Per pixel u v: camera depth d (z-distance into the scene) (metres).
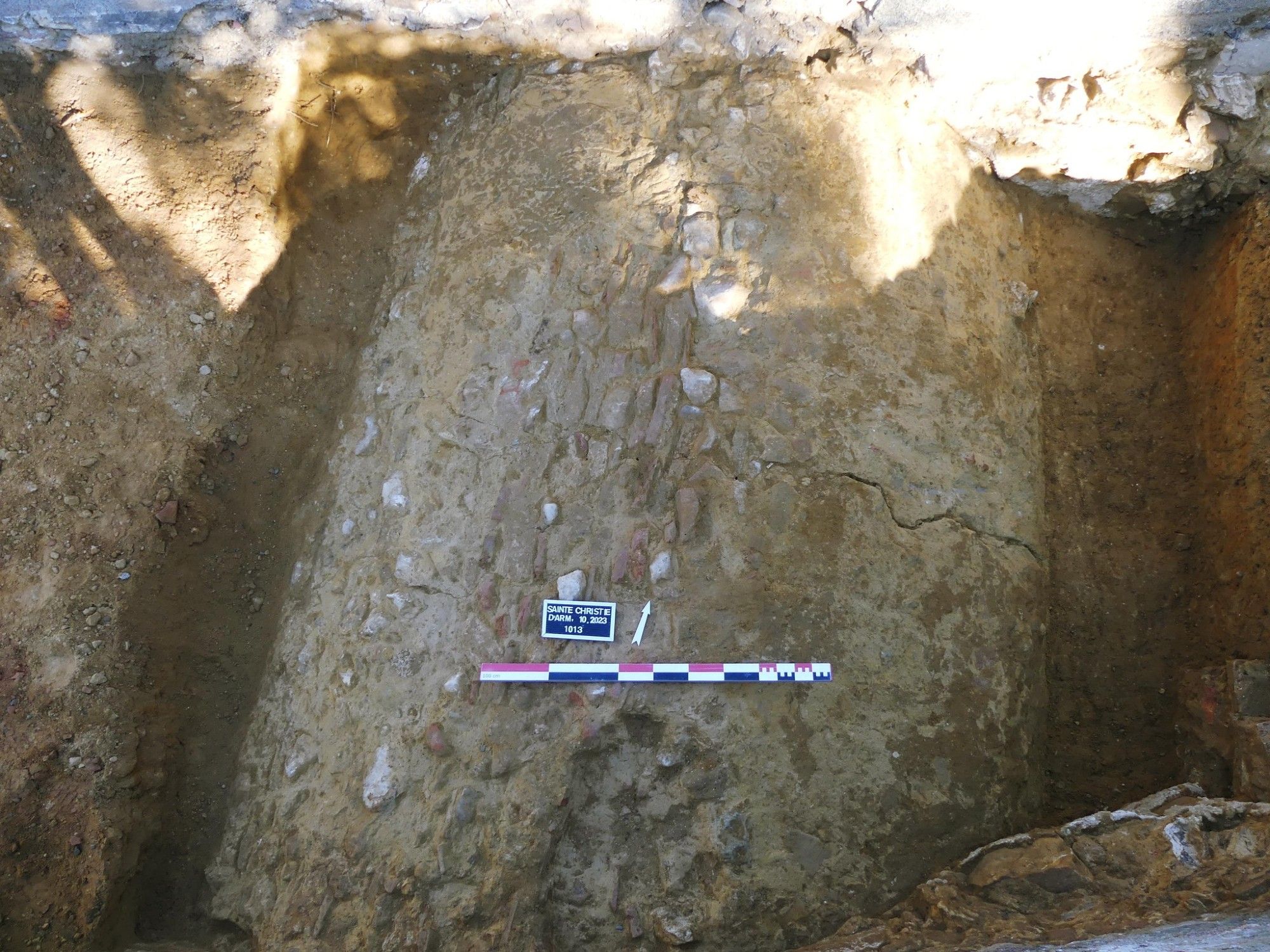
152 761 2.56
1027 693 2.56
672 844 2.32
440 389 2.78
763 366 2.62
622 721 2.37
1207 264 3.10
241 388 2.95
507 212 2.94
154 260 2.96
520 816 2.32
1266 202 2.93
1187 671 2.61
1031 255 3.16
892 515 2.54
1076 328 3.13
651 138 2.92
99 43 3.12
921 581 2.50
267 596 2.85
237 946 2.41
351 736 2.49
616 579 2.47
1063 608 2.80
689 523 2.48
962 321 2.81
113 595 2.62
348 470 2.83
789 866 2.29
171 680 2.67
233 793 2.61
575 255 2.79
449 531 2.60
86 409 2.80
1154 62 2.90
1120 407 3.04
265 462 2.95
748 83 2.96
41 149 3.04
